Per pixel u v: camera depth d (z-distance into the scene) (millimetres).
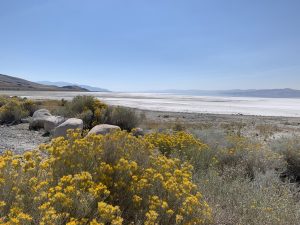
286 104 92562
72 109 18172
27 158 3934
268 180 6707
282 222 4602
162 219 3656
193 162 7148
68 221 3064
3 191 3334
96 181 3895
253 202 5094
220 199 5301
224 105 69438
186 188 4141
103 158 4465
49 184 3604
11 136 12867
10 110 18406
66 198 3084
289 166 8289
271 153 8562
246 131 20453
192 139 8078
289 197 5723
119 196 3936
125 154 4723
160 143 8008
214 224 4367
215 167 7293
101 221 3117
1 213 3123
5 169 3637
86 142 4324
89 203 3246
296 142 9477
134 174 4250
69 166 3992
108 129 11219
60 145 4484
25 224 2756
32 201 3266
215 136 11000
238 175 7023
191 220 3678
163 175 4516
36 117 16391
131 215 3824
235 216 4719
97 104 18000
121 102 64125
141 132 13711
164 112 38656
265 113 46688
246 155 8250
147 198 3955
